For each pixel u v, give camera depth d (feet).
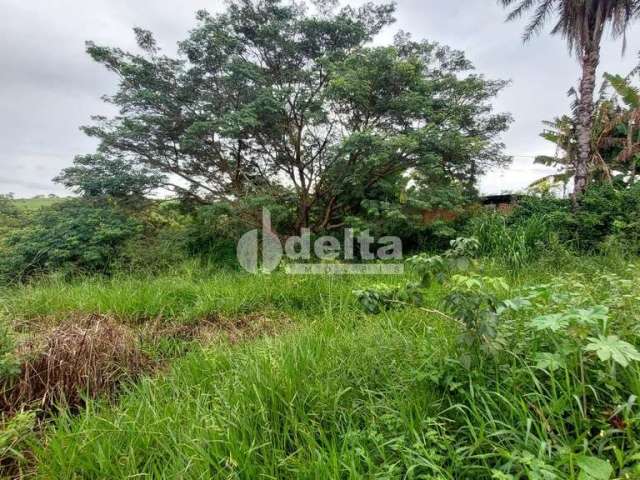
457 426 5.25
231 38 22.47
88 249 19.69
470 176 26.45
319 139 25.61
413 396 5.80
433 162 22.24
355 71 20.84
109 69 23.13
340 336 8.91
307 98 23.66
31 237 20.71
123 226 21.72
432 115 22.45
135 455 5.27
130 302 12.84
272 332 11.29
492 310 5.55
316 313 12.96
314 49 24.06
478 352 5.71
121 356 8.87
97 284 16.21
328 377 6.60
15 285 17.26
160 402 6.72
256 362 7.15
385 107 22.95
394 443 5.02
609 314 5.89
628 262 13.78
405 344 7.36
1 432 5.62
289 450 5.36
